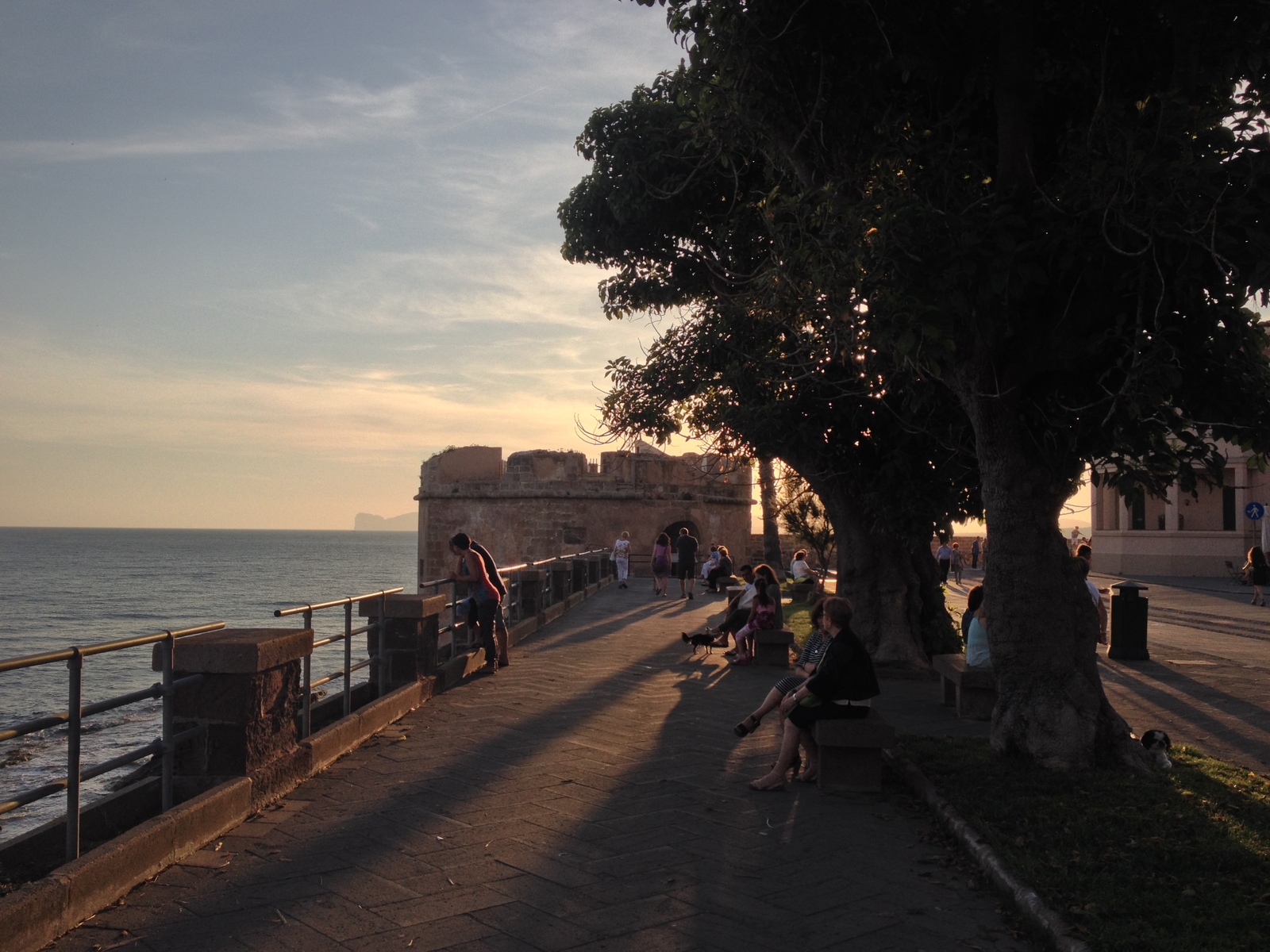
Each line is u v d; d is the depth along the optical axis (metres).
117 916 4.48
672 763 7.68
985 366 7.47
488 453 40.50
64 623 50.28
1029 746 7.49
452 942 4.31
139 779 6.20
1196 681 12.66
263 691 6.25
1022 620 7.62
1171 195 6.24
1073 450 7.77
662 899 4.87
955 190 7.64
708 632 13.86
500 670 12.28
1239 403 7.45
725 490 40.94
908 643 13.09
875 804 6.69
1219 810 6.35
